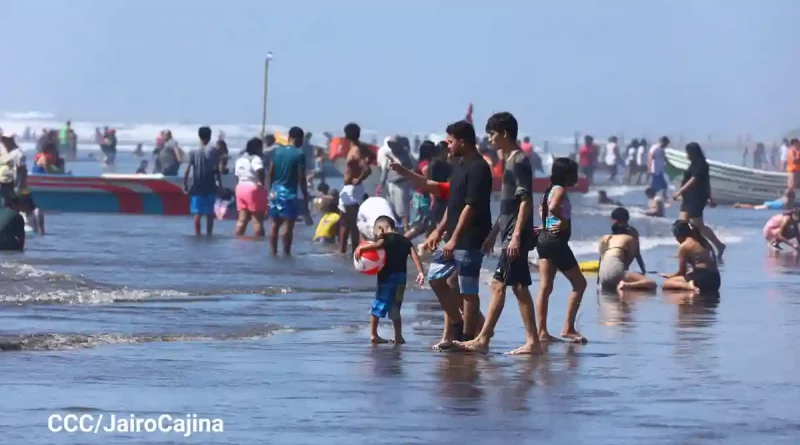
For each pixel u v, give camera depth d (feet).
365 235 191.72
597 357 131.64
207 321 159.02
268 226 341.62
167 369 120.37
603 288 204.74
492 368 123.85
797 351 136.36
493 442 91.04
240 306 175.83
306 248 275.59
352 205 257.75
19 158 302.66
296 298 187.62
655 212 434.71
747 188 535.60
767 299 192.85
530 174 133.69
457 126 134.92
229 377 116.37
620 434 93.71
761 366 125.49
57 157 440.86
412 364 126.21
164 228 332.19
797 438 92.68
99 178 391.04
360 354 132.98
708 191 268.00
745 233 368.27
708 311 176.04
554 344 141.90
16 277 198.18
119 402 103.91
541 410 102.22
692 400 106.73
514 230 133.18
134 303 176.96
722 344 142.10
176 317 162.20
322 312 171.01
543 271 143.84
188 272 219.61
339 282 210.18
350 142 260.21
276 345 138.82
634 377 118.52
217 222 361.30
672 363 127.44
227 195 371.76
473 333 137.28
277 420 97.76
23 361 123.65
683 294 200.03
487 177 134.72
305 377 117.08
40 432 93.04
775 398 107.76
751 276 233.55
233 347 136.46
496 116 135.33
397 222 262.47
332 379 116.26
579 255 275.80
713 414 100.89
